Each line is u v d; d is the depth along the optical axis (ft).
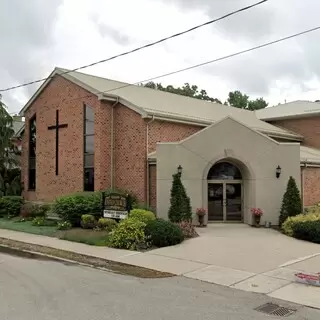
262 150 60.59
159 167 59.36
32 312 21.42
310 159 68.69
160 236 43.34
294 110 96.58
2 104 86.99
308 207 64.69
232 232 53.72
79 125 70.79
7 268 33.91
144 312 21.76
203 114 76.95
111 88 73.41
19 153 92.48
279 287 28.22
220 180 62.34
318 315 22.20
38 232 55.47
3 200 74.18
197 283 29.22
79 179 70.44
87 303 23.30
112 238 44.52
